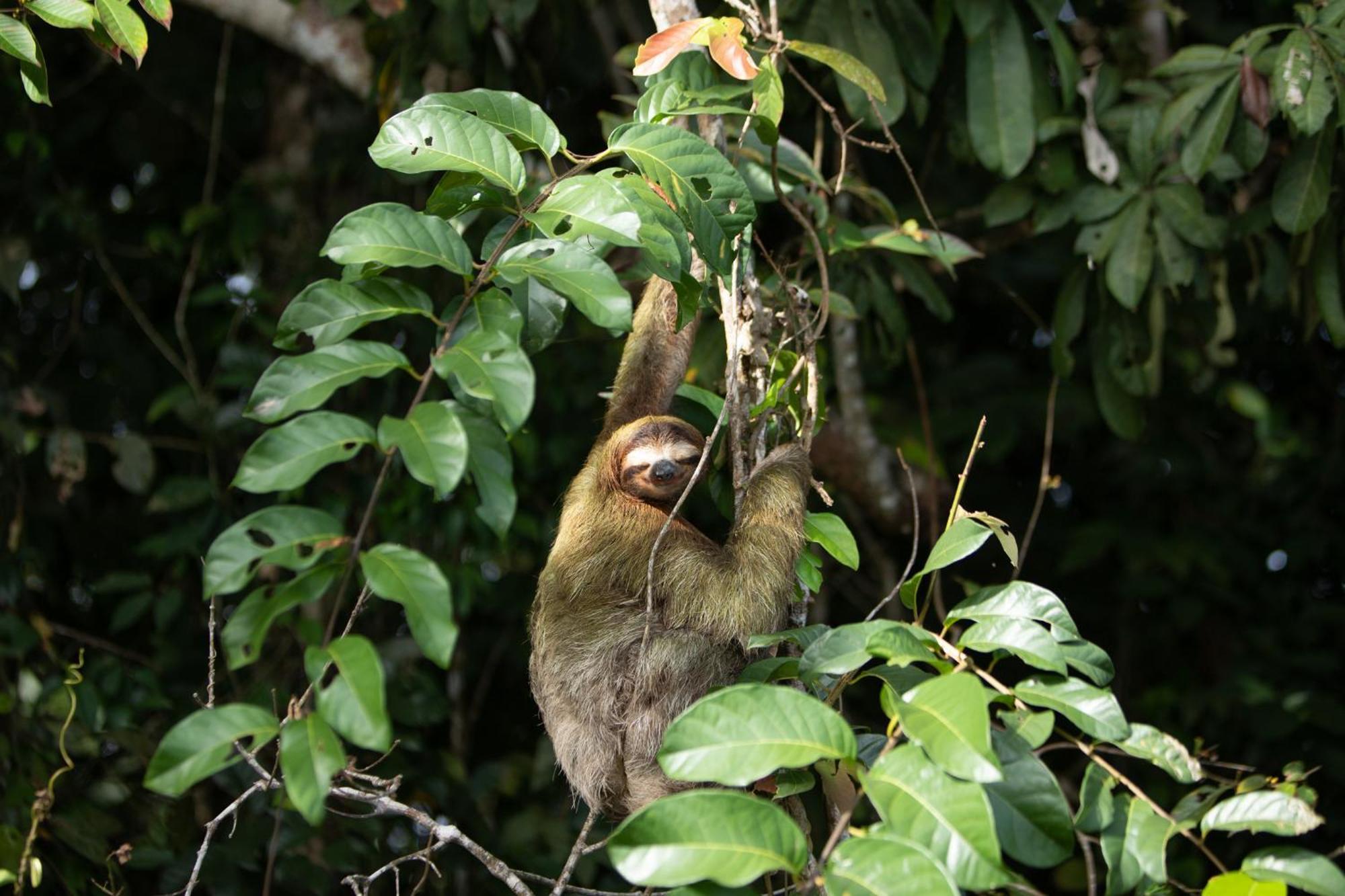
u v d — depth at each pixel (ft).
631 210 12.33
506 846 29.55
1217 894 11.37
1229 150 24.36
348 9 26.55
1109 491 36.42
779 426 17.85
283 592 10.41
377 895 28.04
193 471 31.60
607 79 33.71
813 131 27.78
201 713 10.14
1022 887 11.29
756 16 17.35
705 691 17.19
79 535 31.96
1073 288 25.57
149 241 32.81
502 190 13.67
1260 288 27.89
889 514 31.45
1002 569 35.42
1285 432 34.60
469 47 26.13
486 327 11.47
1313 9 21.35
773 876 13.98
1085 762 30.68
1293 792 11.95
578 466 31.91
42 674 27.37
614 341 30.66
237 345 30.83
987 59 23.77
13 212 32.48
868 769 11.91
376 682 9.84
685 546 17.81
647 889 14.06
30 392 30.07
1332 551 34.55
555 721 18.07
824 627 14.30
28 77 15.72
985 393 34.81
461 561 30.66
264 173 34.58
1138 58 27.43
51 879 24.36
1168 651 35.42
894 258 25.84
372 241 11.87
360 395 31.09
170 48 35.76
